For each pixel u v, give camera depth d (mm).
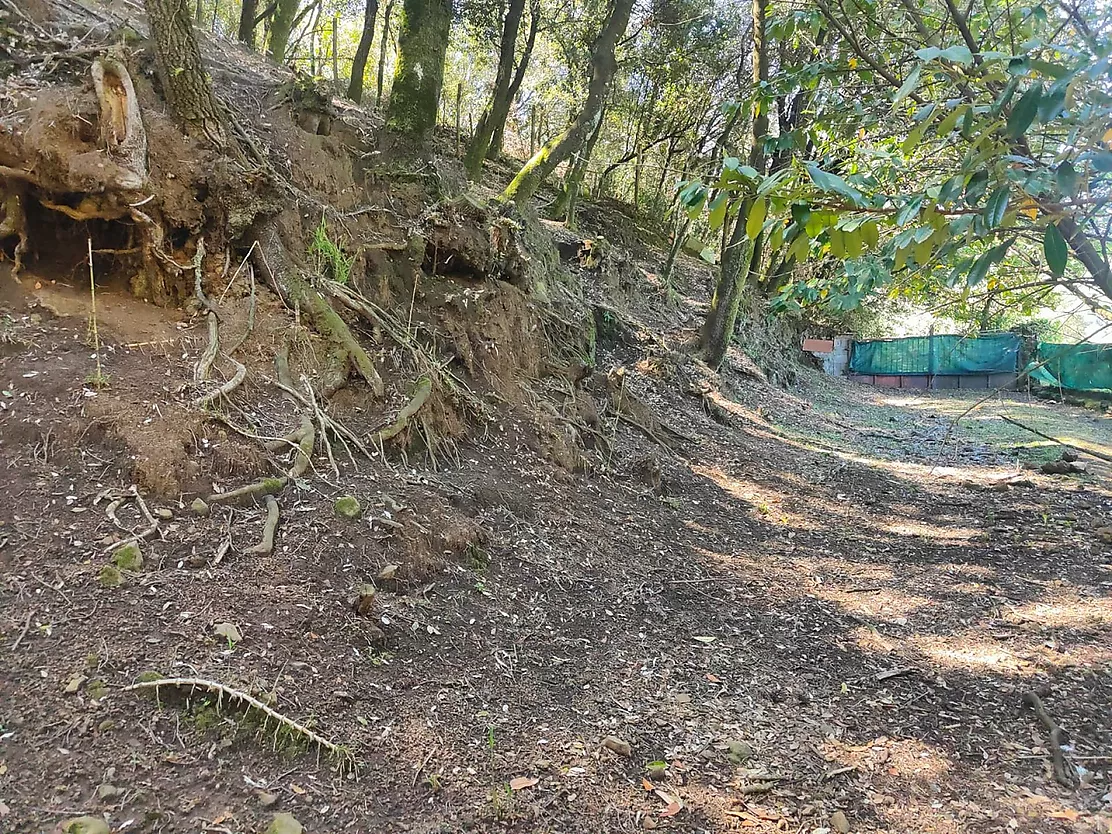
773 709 3520
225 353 4355
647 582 4949
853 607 4934
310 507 3785
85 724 2330
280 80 8258
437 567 3949
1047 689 3746
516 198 10406
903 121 3072
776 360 18453
